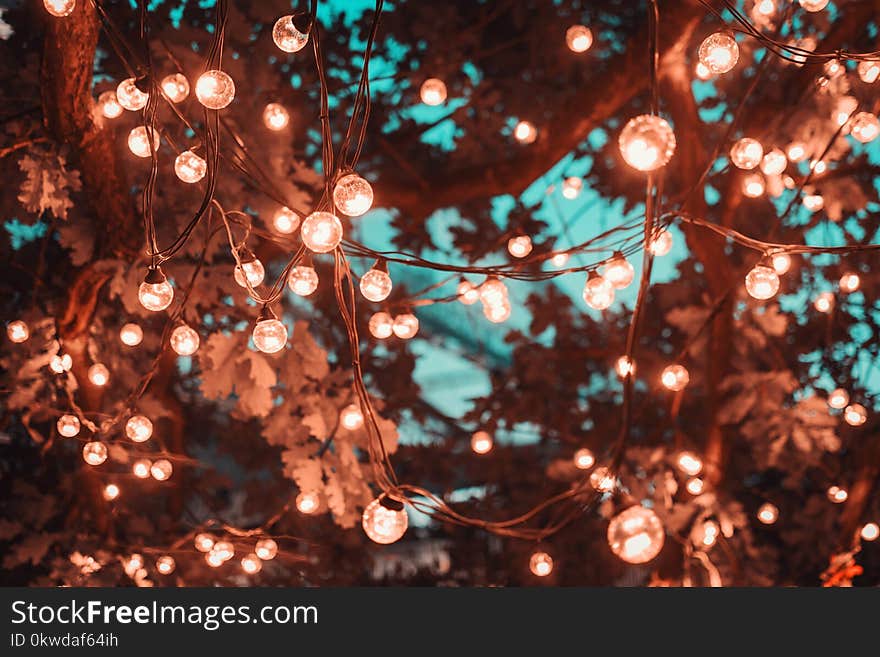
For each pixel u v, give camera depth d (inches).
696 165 126.2
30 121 101.1
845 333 144.3
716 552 136.2
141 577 116.6
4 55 110.3
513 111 148.0
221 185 100.3
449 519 64.7
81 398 114.7
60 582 117.2
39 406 113.7
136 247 103.5
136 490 139.6
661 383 82.8
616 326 165.8
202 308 114.2
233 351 101.3
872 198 119.8
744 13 106.3
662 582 135.9
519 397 167.5
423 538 178.2
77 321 109.4
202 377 100.6
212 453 173.9
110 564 119.3
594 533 159.2
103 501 125.3
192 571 137.3
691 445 137.3
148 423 79.4
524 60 151.9
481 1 151.0
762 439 135.3
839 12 119.2
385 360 160.7
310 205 106.0
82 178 100.0
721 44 58.6
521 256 87.1
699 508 129.1
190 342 71.2
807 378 145.1
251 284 67.0
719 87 138.9
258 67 107.6
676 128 125.0
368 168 153.6
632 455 130.5
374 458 65.2
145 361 125.0
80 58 82.7
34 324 112.3
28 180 90.9
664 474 130.3
